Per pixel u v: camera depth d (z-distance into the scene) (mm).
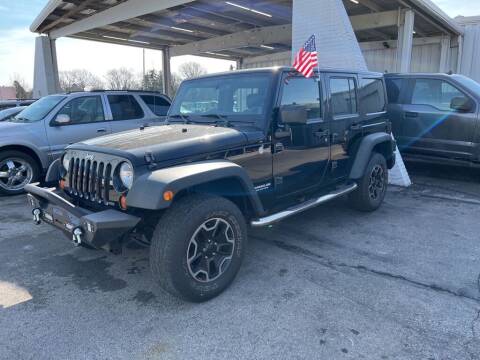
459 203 5855
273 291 3201
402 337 2576
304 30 7254
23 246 4242
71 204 3104
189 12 11719
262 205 3623
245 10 11594
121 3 10438
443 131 7051
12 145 6250
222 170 2975
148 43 16672
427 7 9750
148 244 3180
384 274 3500
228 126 3641
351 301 3033
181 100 4320
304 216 5211
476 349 2451
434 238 4395
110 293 3219
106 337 2625
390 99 7637
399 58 10359
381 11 10578
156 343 2557
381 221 5000
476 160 6777
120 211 2895
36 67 13969
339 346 2494
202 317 2844
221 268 3119
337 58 6949
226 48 15336
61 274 3572
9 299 3129
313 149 4117
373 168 5105
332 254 3957
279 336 2605
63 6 11023
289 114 3396
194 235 2861
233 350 2477
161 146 2979
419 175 7965
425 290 3201
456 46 13453
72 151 3422
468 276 3457
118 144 3139
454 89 6938
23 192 6484
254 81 3699
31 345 2549
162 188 2631
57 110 6676
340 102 4539
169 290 2883
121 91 7508
